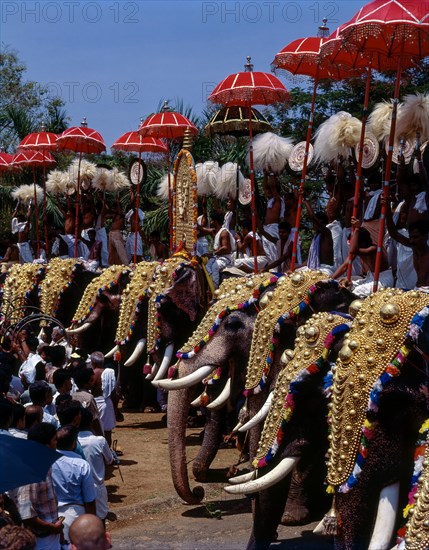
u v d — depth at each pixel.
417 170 9.90
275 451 6.13
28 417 7.18
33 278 16.17
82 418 7.44
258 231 12.66
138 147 15.68
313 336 6.24
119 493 9.23
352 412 5.44
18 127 25.91
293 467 6.11
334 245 10.70
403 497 5.35
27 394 8.97
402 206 9.71
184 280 11.94
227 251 13.72
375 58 8.73
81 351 11.02
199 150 20.12
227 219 14.49
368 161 10.19
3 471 5.18
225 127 12.06
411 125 9.09
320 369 6.16
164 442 11.60
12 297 16.19
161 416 13.62
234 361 8.43
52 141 17.02
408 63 8.48
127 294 12.87
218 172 14.90
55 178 19.02
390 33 7.70
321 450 6.25
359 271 10.62
